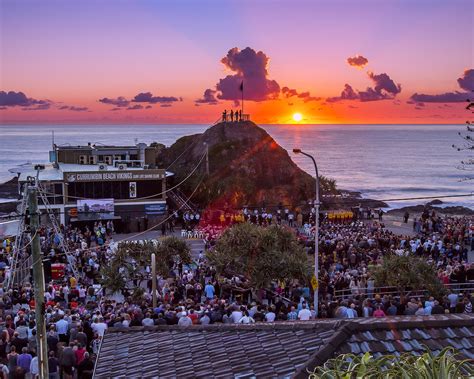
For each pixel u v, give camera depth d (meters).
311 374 8.38
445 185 170.88
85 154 77.31
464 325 10.80
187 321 19.84
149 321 20.06
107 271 31.28
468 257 44.78
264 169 84.06
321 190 86.94
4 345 19.62
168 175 77.88
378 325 10.54
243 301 29.50
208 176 80.31
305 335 10.88
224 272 31.86
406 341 10.31
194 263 36.75
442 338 10.43
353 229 50.25
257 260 30.95
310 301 28.91
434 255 41.06
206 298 28.56
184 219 59.09
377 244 42.81
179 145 99.81
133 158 79.75
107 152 78.06
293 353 10.26
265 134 92.12
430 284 28.08
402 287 28.53
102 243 47.38
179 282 31.38
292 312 21.64
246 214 59.12
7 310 24.34
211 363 10.48
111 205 59.38
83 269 37.66
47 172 63.91
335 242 42.06
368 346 10.10
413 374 7.79
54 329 20.05
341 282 30.53
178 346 11.50
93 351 19.81
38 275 17.03
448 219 60.16
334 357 9.80
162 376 10.35
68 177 60.41
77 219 58.47
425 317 11.48
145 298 27.38
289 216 59.41
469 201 135.50
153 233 58.41
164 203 62.09
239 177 78.44
